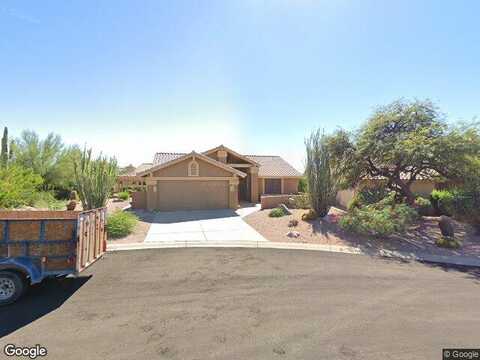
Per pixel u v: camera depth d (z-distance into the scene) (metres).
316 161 14.91
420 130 12.93
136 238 11.21
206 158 20.14
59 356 3.66
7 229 5.46
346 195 20.66
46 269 5.54
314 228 12.62
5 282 5.26
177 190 19.95
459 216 12.93
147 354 3.72
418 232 11.82
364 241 10.68
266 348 3.89
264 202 19.64
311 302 5.41
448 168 13.00
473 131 12.43
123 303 5.27
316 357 3.69
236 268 7.52
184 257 8.59
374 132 14.18
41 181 17.39
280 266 7.75
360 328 4.45
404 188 15.02
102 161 14.08
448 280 6.77
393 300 5.54
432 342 4.06
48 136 23.00
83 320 4.61
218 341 4.05
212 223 14.82
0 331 4.24
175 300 5.44
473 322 4.66
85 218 6.05
